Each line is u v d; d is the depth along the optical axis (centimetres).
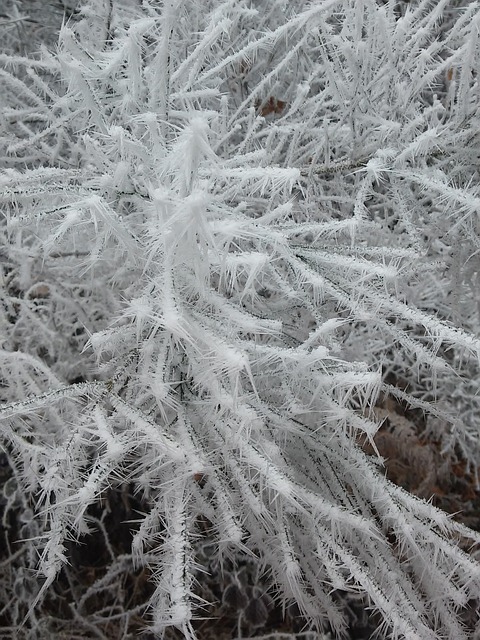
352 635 111
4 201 60
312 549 77
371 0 71
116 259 77
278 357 61
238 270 67
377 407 134
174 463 62
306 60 101
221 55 84
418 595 76
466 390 135
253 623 112
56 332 94
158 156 57
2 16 115
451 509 133
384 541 70
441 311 117
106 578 102
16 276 93
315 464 75
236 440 58
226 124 87
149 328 61
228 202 79
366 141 80
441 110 83
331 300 76
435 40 78
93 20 89
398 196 72
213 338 52
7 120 92
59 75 93
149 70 68
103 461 52
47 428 85
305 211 83
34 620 100
